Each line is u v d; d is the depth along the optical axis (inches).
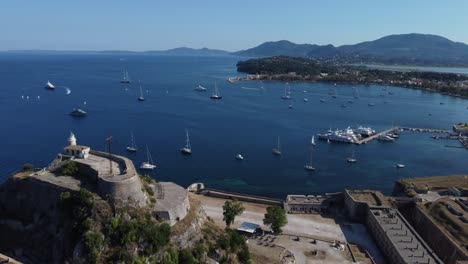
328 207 5890.8
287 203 5802.2
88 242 3348.9
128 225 3531.0
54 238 3688.5
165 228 3661.4
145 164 7805.1
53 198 3890.3
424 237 5231.3
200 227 4168.3
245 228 4940.9
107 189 3718.0
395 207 5757.9
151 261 3501.5
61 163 4367.6
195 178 7470.5
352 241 4982.8
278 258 4338.1
